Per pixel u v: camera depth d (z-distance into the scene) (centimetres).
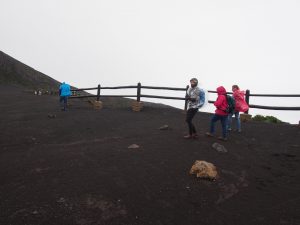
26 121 1428
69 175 720
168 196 639
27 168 775
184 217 577
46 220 537
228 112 1009
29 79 4819
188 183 696
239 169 797
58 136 1145
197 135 1027
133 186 667
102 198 613
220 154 888
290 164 859
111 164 786
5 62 4834
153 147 926
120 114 1608
